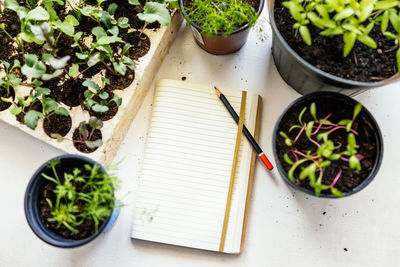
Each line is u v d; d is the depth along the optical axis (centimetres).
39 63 63
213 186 69
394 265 68
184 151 70
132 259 69
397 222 69
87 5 71
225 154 70
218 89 71
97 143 65
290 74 68
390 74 63
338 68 63
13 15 71
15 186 71
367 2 57
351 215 69
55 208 61
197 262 69
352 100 62
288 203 70
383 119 71
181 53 74
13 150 72
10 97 69
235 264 69
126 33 70
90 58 64
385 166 70
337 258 69
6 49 70
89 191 63
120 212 70
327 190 62
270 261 69
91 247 69
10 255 70
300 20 59
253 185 70
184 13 66
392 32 64
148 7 66
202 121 71
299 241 69
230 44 70
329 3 57
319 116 64
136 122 73
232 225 68
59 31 71
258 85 73
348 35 57
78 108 68
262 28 74
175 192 69
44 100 66
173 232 68
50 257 69
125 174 71
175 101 71
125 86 69
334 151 63
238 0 68
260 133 72
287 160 60
